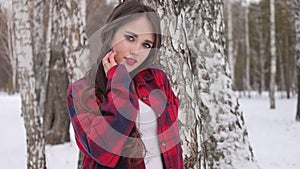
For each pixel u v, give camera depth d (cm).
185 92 216
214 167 432
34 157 502
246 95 4084
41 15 1278
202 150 229
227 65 446
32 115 503
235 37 3866
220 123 434
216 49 432
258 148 858
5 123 1536
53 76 990
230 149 435
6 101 3030
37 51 1270
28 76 502
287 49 2917
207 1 424
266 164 691
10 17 1627
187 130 213
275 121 1402
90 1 1305
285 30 2862
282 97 3272
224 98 435
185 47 226
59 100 979
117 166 154
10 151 920
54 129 987
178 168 169
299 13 1367
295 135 1030
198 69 421
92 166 158
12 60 2495
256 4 3281
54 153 873
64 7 477
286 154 777
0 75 4938
